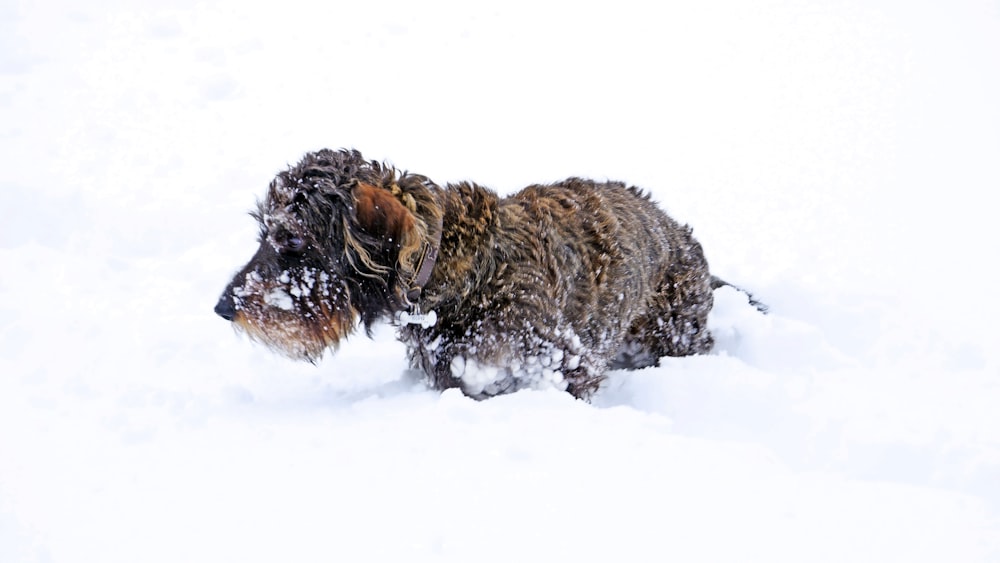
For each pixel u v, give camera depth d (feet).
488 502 9.87
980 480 11.78
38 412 12.15
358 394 13.57
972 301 21.61
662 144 30.42
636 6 43.01
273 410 12.56
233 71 32.24
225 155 26.17
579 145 29.45
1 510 9.79
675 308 16.75
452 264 13.08
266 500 9.95
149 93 29.94
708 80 36.06
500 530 9.43
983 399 15.37
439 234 12.94
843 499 10.34
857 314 19.63
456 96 32.12
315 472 10.49
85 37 34.14
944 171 30.07
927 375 16.92
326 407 12.76
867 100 35.53
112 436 11.48
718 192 27.66
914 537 9.57
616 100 33.37
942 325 19.92
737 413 14.34
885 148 31.63
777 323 18.35
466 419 11.71
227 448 11.12
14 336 14.89
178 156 25.76
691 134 31.42
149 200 22.77
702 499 10.09
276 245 12.84
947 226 26.25
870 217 26.68
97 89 29.96
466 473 10.41
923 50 40.78
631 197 16.93
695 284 17.07
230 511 9.77
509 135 29.58
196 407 12.48
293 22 37.19
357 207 12.57
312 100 30.66
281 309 12.92
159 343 15.08
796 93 35.70
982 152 31.53
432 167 26.63
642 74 35.96
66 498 10.02
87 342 15.01
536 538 9.31
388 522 9.55
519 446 10.78
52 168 24.23
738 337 17.99
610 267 14.70
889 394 15.44
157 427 11.73
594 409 12.62
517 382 13.52
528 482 10.25
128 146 26.21
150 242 20.77
